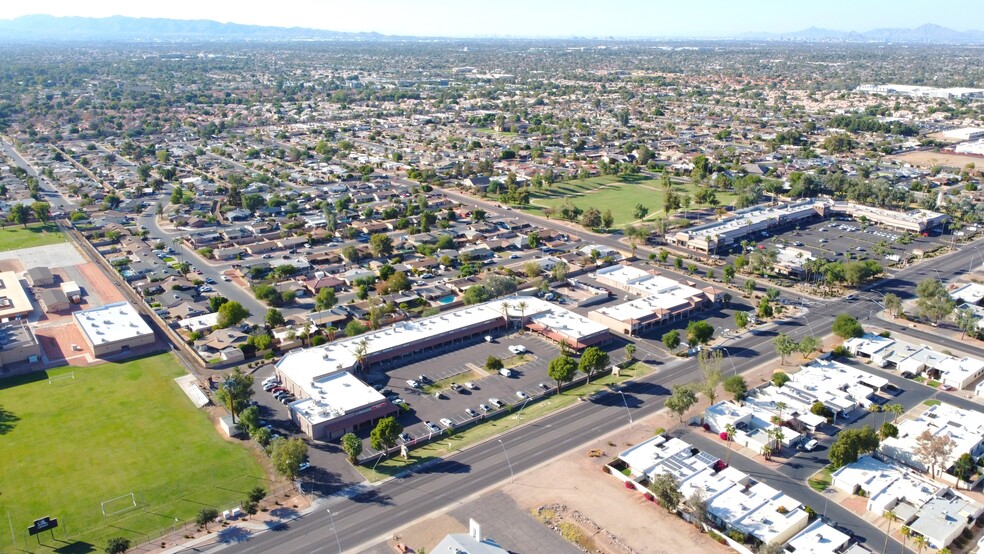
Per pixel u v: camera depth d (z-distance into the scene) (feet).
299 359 638.12
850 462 490.49
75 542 422.82
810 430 544.62
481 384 622.95
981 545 403.13
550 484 479.82
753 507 442.91
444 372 647.15
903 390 607.78
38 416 567.18
